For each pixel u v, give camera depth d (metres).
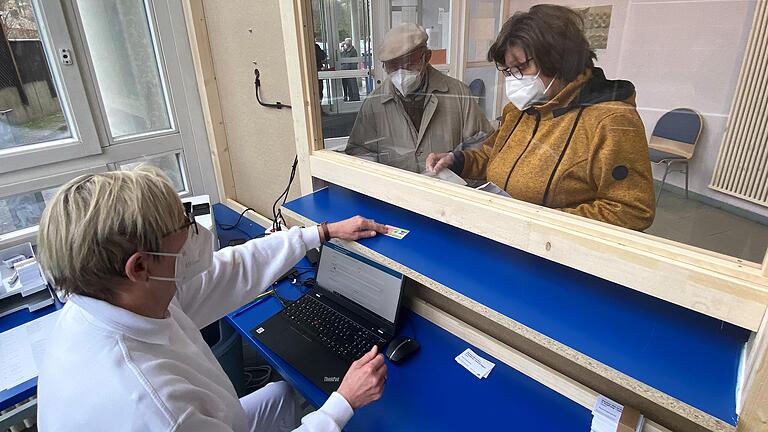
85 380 0.67
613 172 0.70
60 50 1.74
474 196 0.89
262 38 1.70
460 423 0.91
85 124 1.87
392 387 1.00
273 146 1.90
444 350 1.11
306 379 1.05
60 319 0.78
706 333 0.71
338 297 1.28
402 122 1.03
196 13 1.98
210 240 0.90
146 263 0.72
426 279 0.88
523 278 0.87
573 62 0.69
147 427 0.66
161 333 0.76
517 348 1.07
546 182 0.80
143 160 2.13
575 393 0.95
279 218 1.89
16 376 1.14
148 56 2.04
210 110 2.16
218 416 0.79
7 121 1.71
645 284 0.66
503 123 0.84
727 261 0.59
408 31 0.94
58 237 0.66
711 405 0.58
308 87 1.21
